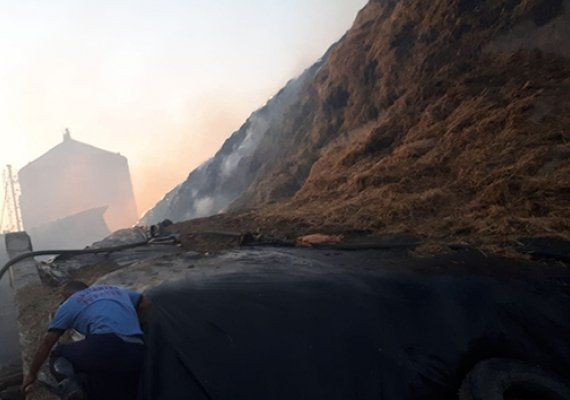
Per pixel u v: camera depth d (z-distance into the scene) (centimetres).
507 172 854
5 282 1188
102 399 329
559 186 740
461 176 973
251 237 876
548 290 469
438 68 1669
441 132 1313
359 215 927
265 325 422
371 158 1505
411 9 1991
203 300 467
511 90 1238
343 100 2398
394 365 383
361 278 527
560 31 1255
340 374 375
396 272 542
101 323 327
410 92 1698
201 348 387
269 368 376
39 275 870
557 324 422
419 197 917
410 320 435
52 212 4019
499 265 536
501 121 1102
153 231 1088
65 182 4097
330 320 430
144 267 714
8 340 1055
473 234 676
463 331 422
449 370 387
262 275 559
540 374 358
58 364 340
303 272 564
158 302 461
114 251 968
